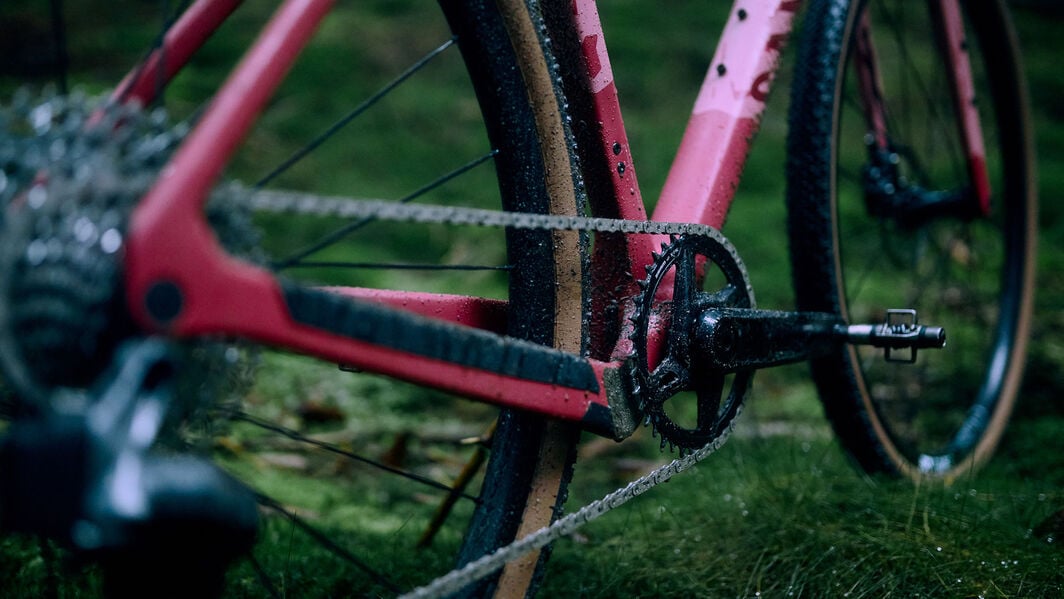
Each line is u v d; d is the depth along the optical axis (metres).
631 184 1.41
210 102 0.91
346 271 3.90
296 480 2.27
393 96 5.81
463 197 4.79
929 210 2.16
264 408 2.71
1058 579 1.47
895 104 5.91
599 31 1.36
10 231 0.73
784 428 2.49
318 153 5.07
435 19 6.91
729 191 1.55
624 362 1.28
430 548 1.75
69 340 0.76
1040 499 1.80
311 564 1.63
